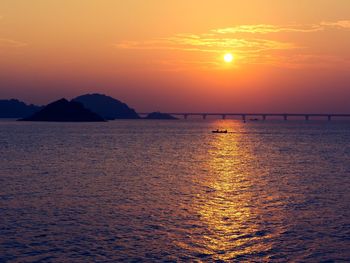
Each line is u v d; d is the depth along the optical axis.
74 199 48.09
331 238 34.00
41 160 91.25
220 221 38.91
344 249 31.52
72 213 41.31
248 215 41.31
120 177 66.19
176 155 106.81
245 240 33.50
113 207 44.16
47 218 39.31
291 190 55.41
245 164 87.25
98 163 86.50
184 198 49.38
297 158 101.38
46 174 68.94
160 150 122.06
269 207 44.88
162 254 30.30
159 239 33.53
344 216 40.94
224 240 33.47
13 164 83.25
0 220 38.38
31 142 151.12
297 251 31.12
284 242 33.03
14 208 43.22
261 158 100.88
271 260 29.45
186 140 175.25
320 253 30.73
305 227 37.06
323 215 41.34
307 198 49.91
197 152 116.69
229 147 137.00
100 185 58.09
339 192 54.00
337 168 80.94
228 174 71.00
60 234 34.41
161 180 63.38
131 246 31.81
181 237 34.09
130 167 80.00
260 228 36.75
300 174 71.75
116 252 30.53
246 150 125.19
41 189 54.41
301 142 165.88
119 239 33.38
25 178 64.25
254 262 29.11
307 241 33.28
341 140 179.38
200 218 39.97
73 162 87.88
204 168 79.44
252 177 67.62
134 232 35.25
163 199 48.66
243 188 56.78
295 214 41.72
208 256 30.08
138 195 50.91
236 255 30.31
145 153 111.75
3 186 56.53
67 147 129.50
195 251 31.00
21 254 29.89
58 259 29.06
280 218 40.12
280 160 96.38
